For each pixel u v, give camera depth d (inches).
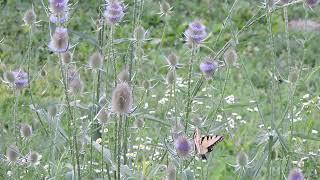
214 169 393.7
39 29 582.6
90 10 695.1
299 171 280.2
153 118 324.2
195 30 314.5
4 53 566.9
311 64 627.5
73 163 293.1
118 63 442.9
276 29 668.7
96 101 354.6
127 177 296.4
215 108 345.1
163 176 283.7
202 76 327.6
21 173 338.0
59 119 318.3
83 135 306.7
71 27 668.7
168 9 372.8
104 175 327.6
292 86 317.1
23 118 431.2
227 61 320.8
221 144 411.5
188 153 272.2
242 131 452.8
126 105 267.7
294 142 373.4
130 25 587.5
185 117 319.6
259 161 305.6
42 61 541.6
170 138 330.0
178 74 540.1
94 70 317.1
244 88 561.9
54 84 510.0
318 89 448.8
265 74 591.8
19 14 655.1
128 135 366.3
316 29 665.0
